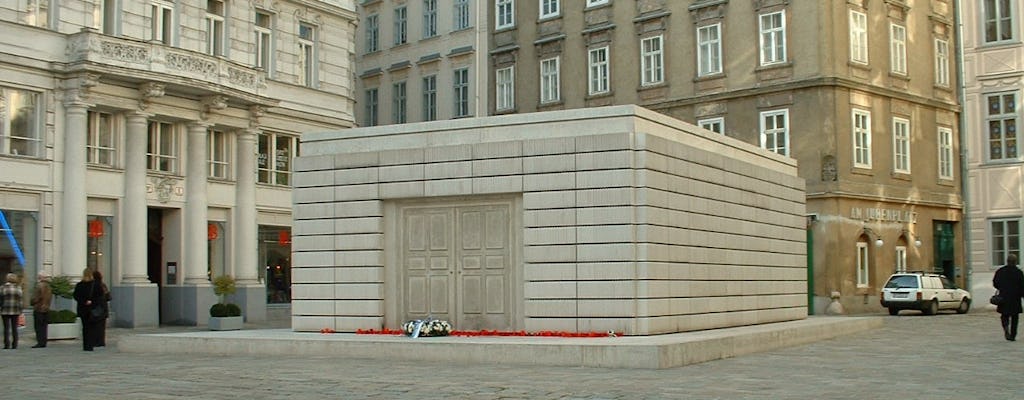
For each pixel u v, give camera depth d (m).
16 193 32.19
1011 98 44.38
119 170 35.12
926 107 47.72
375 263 23.81
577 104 50.62
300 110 42.25
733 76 45.53
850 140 43.47
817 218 43.00
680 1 47.28
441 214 23.55
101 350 25.38
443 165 23.25
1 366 20.44
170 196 36.84
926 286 41.12
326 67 44.09
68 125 33.44
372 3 60.34
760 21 44.81
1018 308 25.27
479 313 23.02
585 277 21.77
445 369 18.45
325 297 24.38
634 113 21.84
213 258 39.00
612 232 21.58
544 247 22.14
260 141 40.97
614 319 21.47
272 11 41.47
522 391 15.17
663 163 22.45
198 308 37.00
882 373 17.67
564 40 51.28
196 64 36.38
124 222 35.22
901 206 45.94
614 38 49.50
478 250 23.11
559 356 19.05
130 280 34.97
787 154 43.81
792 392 15.01
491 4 54.41
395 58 58.75
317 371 18.31
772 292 28.91
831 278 42.62
